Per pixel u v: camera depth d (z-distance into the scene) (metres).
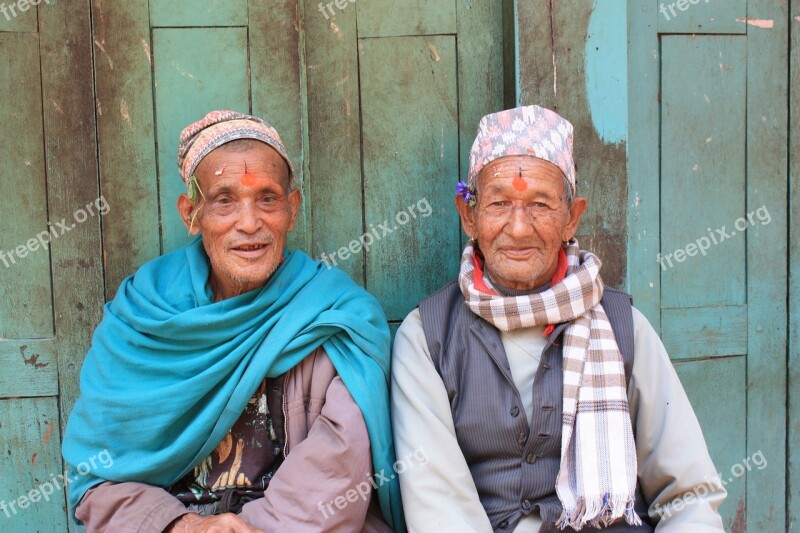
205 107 1.81
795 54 2.02
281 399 1.59
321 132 1.89
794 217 2.04
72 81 1.76
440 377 1.59
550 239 1.55
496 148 1.55
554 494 1.53
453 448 1.51
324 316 1.57
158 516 1.45
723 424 2.04
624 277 1.89
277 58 1.82
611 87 1.84
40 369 1.80
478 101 1.93
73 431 1.58
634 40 1.93
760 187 2.04
